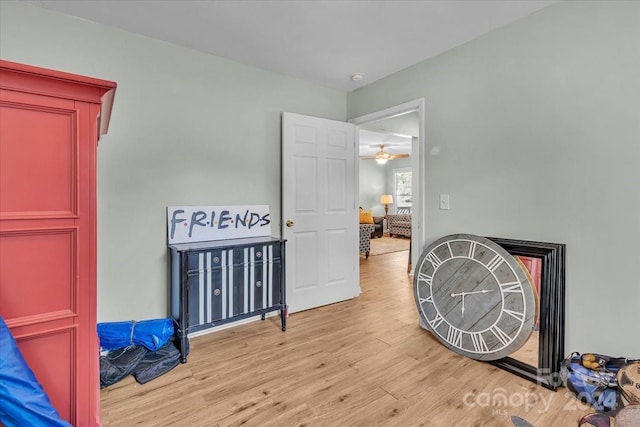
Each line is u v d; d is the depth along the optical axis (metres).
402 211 9.63
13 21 1.94
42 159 0.91
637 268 1.70
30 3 1.96
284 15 2.10
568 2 1.92
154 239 2.43
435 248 2.49
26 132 0.88
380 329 2.70
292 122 3.04
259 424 1.56
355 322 2.85
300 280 3.13
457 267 2.33
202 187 2.63
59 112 0.92
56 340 0.94
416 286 2.63
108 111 1.12
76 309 0.96
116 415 1.62
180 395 1.79
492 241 2.17
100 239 2.23
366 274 4.64
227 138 2.75
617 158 1.75
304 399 1.75
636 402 1.42
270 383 1.91
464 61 2.46
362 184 9.59
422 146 2.77
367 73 3.03
